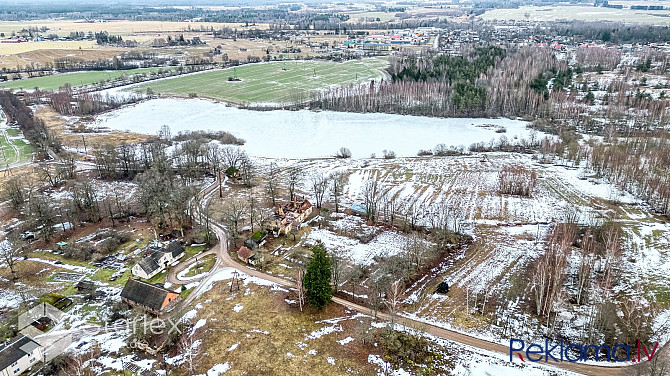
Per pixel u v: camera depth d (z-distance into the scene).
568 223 127.69
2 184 162.62
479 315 93.19
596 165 168.88
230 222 126.94
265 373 78.88
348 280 106.44
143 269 107.81
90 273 111.12
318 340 86.50
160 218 132.38
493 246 120.75
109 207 139.38
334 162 188.88
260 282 105.69
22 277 109.00
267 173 176.88
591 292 98.81
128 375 79.88
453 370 79.06
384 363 80.69
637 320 90.06
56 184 163.62
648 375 75.19
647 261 109.62
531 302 96.75
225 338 87.50
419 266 110.88
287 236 127.31
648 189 145.25
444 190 157.88
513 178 158.12
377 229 131.12
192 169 169.12
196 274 110.56
